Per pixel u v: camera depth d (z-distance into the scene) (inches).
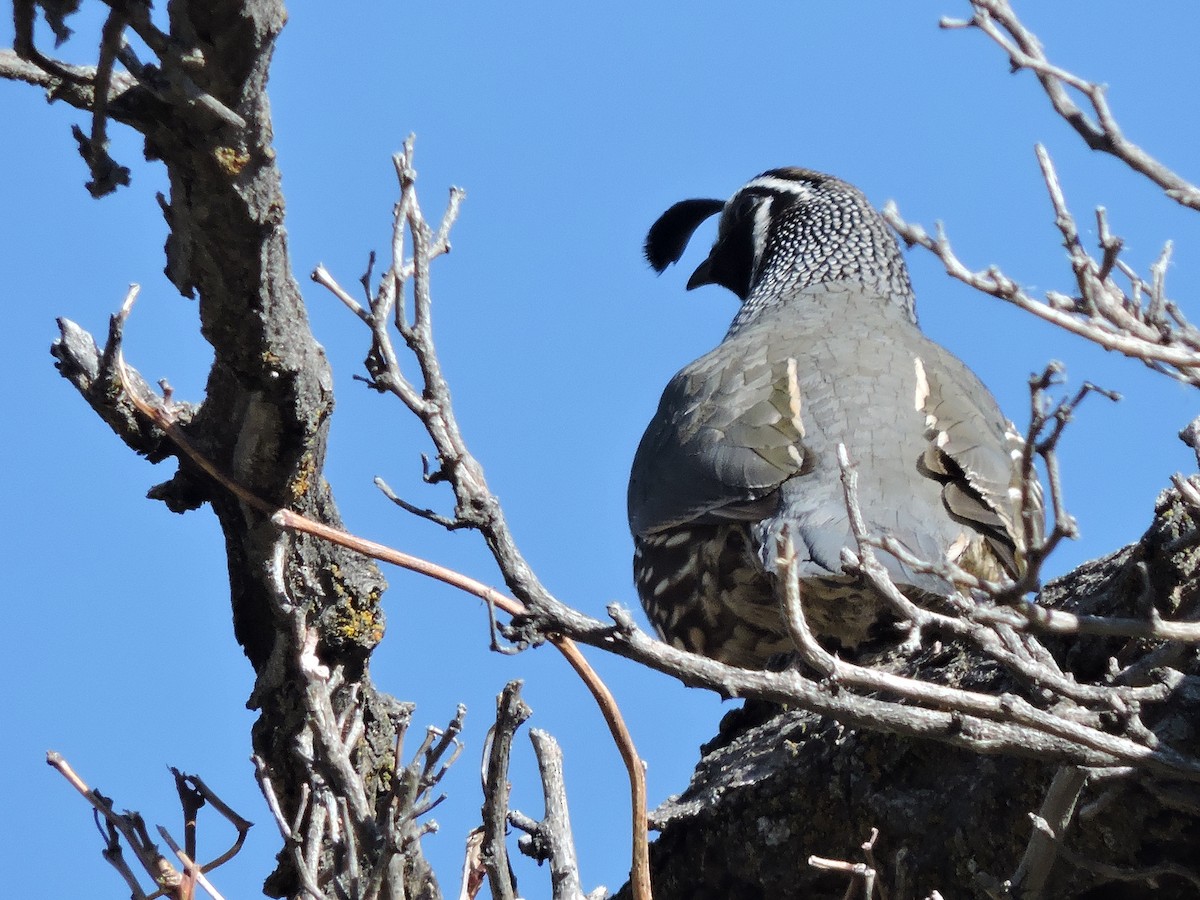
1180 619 354.6
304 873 300.0
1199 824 338.0
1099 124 244.4
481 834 328.5
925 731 270.8
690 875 397.1
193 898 302.0
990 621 258.7
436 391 300.2
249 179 293.0
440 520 281.6
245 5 269.1
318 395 343.3
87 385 373.1
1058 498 245.4
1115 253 253.3
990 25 247.8
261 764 315.3
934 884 365.7
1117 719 281.4
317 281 308.5
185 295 326.0
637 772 295.1
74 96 286.8
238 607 393.4
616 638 263.1
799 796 379.9
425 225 312.2
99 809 313.7
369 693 393.4
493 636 267.7
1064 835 341.1
